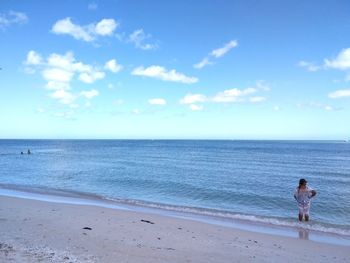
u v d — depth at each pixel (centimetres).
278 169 4203
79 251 806
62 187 2553
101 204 1786
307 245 1064
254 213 1689
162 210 1673
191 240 1027
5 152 9225
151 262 763
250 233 1206
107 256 779
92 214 1402
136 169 4094
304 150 10731
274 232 1270
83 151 9844
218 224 1379
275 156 7256
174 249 904
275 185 2734
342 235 1247
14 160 5947
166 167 4403
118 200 1947
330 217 1612
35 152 9175
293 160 5953
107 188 2522
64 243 884
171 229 1180
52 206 1584
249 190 2448
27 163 5209
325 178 3281
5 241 863
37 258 705
